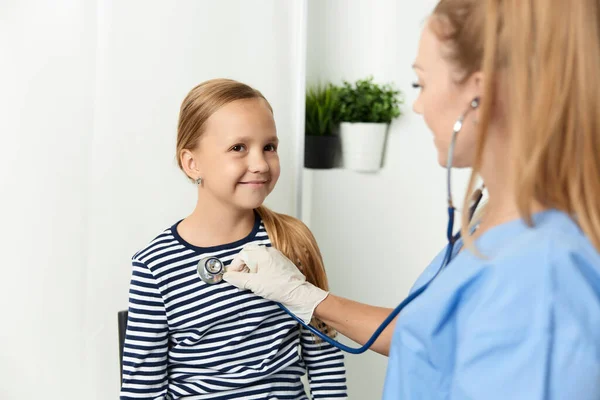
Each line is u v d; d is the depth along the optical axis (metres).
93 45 1.50
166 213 1.60
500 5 0.67
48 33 1.49
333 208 2.12
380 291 2.17
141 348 1.13
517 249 0.66
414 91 2.08
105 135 1.53
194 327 1.14
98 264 1.56
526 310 0.62
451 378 0.71
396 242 2.15
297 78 1.69
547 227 0.66
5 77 1.48
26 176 1.51
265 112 1.15
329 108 2.10
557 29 0.63
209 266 1.14
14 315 1.54
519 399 0.60
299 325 1.23
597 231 0.64
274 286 1.12
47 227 1.52
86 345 1.57
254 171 1.12
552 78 0.64
